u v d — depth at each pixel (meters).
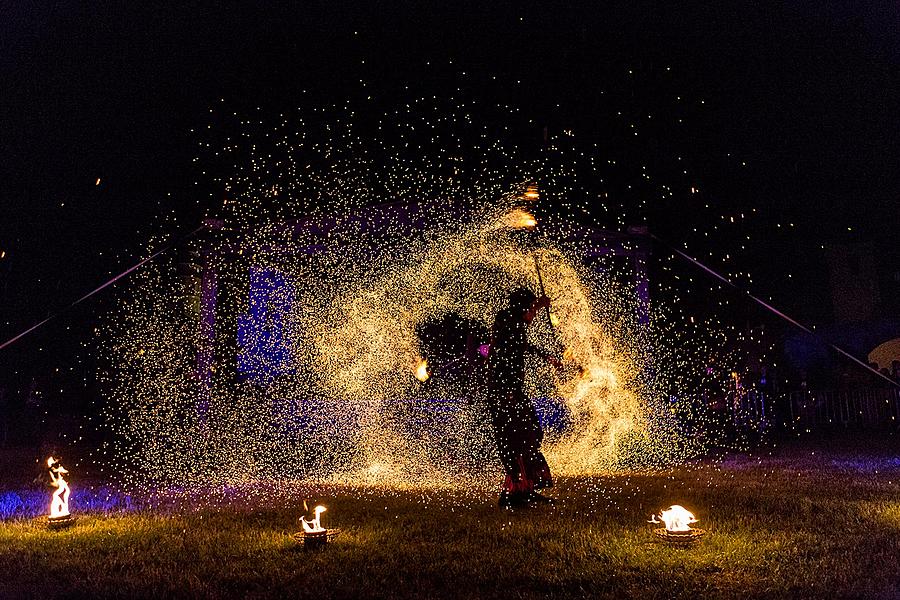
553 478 8.14
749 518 5.53
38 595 3.98
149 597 3.92
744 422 13.14
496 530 5.34
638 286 11.44
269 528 5.64
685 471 8.66
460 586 4.01
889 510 5.77
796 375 16.44
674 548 4.65
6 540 5.38
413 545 4.95
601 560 4.43
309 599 3.84
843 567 4.13
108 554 4.91
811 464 9.16
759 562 4.28
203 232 12.23
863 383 15.82
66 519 5.85
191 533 5.48
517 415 6.45
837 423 14.44
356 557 4.64
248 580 4.20
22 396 14.73
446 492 7.37
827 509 5.86
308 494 7.54
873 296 20.55
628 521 5.55
